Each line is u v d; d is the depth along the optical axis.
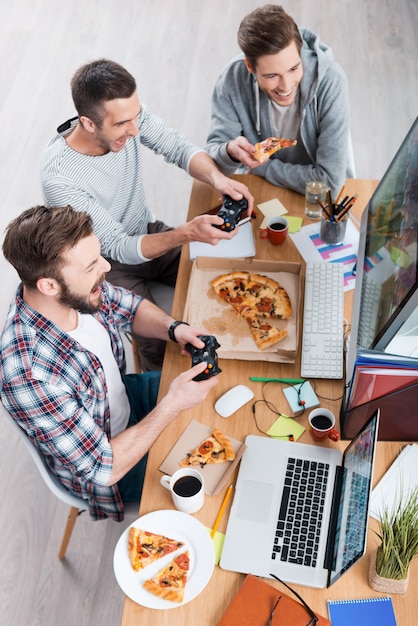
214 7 4.31
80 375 1.66
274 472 1.61
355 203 2.19
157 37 4.16
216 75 3.91
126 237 2.17
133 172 2.28
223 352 1.82
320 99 2.17
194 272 1.99
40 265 1.47
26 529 2.40
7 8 4.45
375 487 1.59
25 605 2.24
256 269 1.98
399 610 1.41
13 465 2.56
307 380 1.78
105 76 1.89
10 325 1.60
